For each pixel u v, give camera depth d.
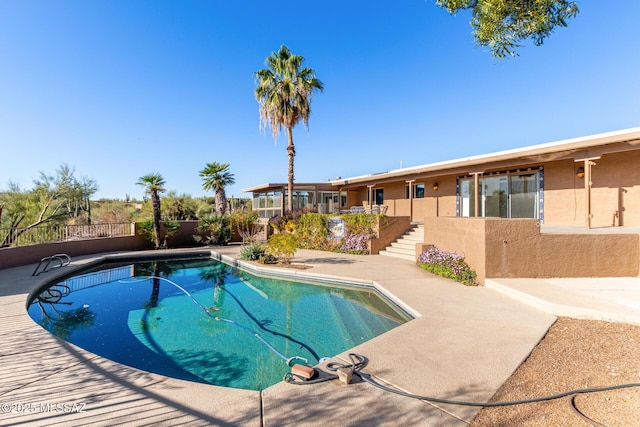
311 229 15.28
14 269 9.82
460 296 6.30
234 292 8.36
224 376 3.96
